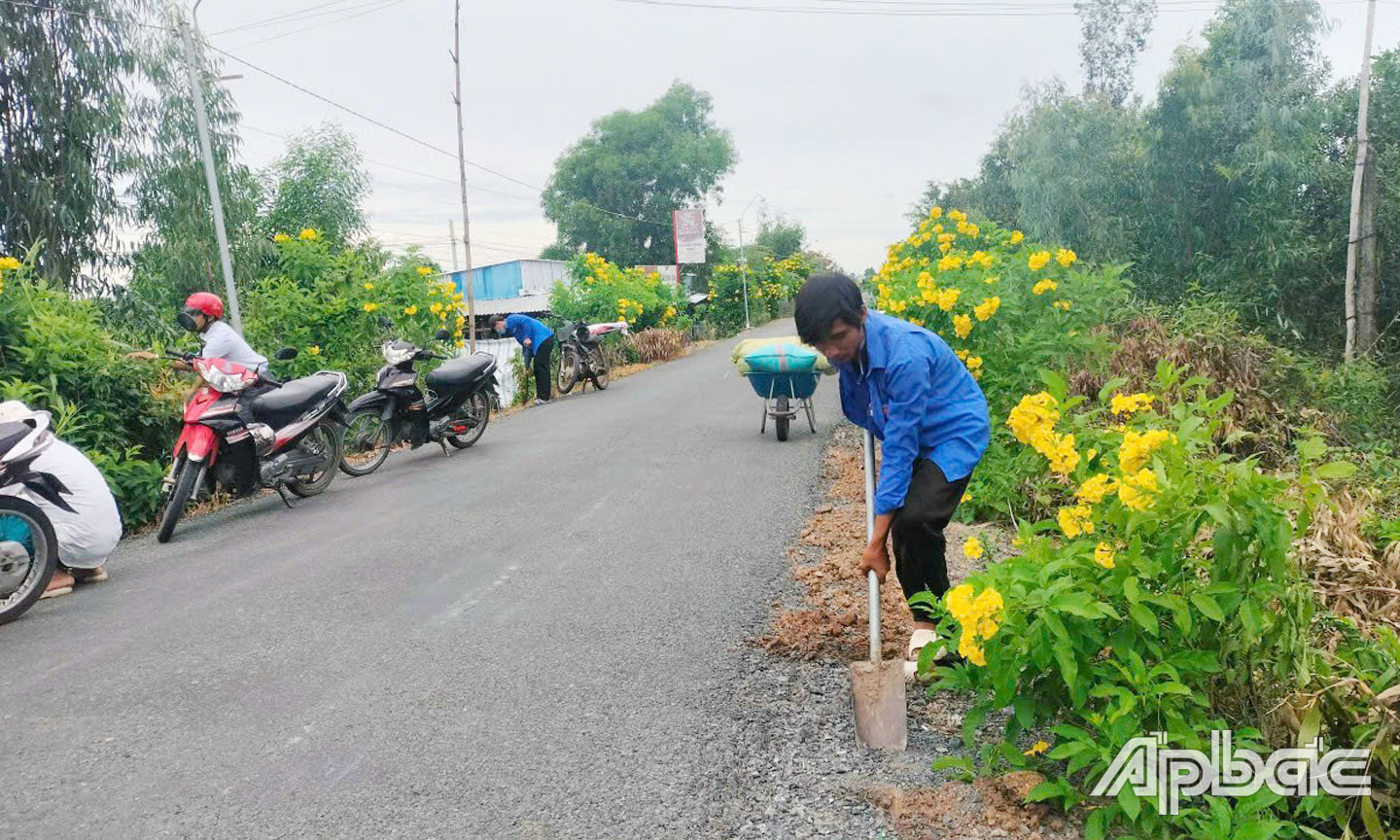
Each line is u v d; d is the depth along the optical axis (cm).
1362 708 269
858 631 417
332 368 1193
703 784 296
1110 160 2075
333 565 559
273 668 399
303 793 296
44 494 512
